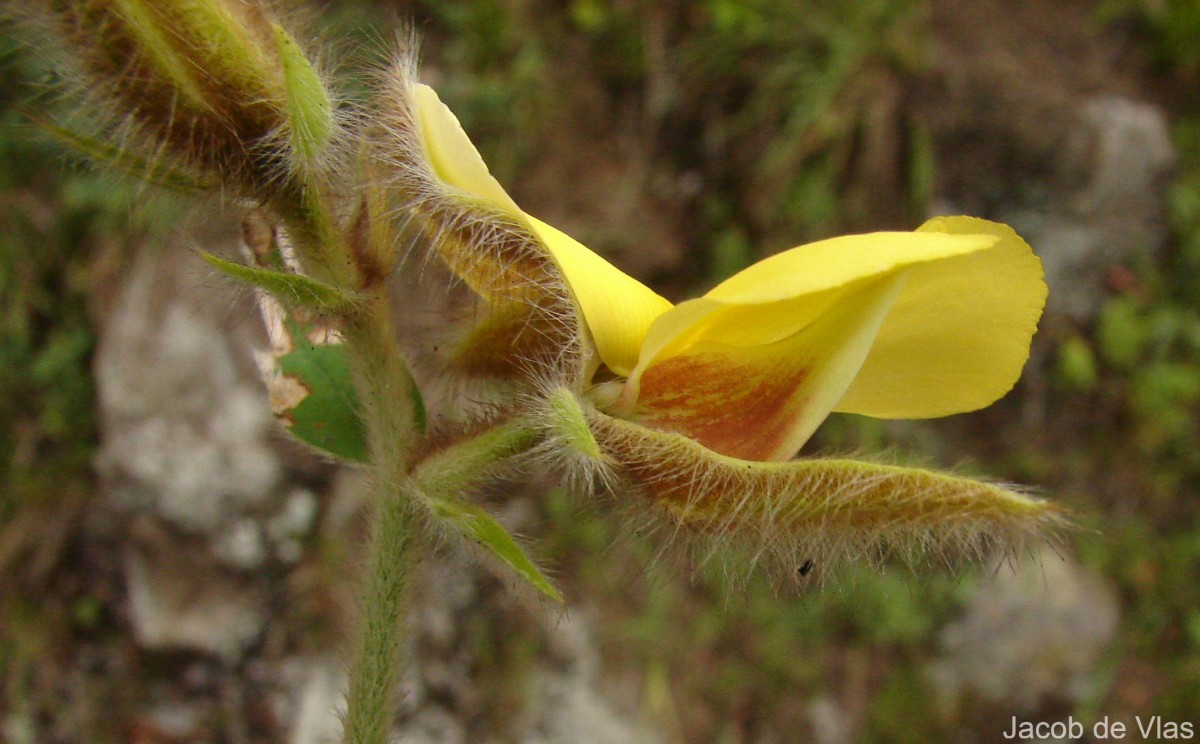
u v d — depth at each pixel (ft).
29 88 0.35
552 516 0.41
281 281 0.15
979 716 0.46
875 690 0.45
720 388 0.16
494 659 0.41
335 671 0.40
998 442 0.49
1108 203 0.50
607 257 0.45
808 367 0.16
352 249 0.15
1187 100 0.53
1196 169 0.52
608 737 0.41
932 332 0.17
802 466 0.15
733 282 0.15
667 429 0.16
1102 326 0.50
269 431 0.40
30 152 0.42
